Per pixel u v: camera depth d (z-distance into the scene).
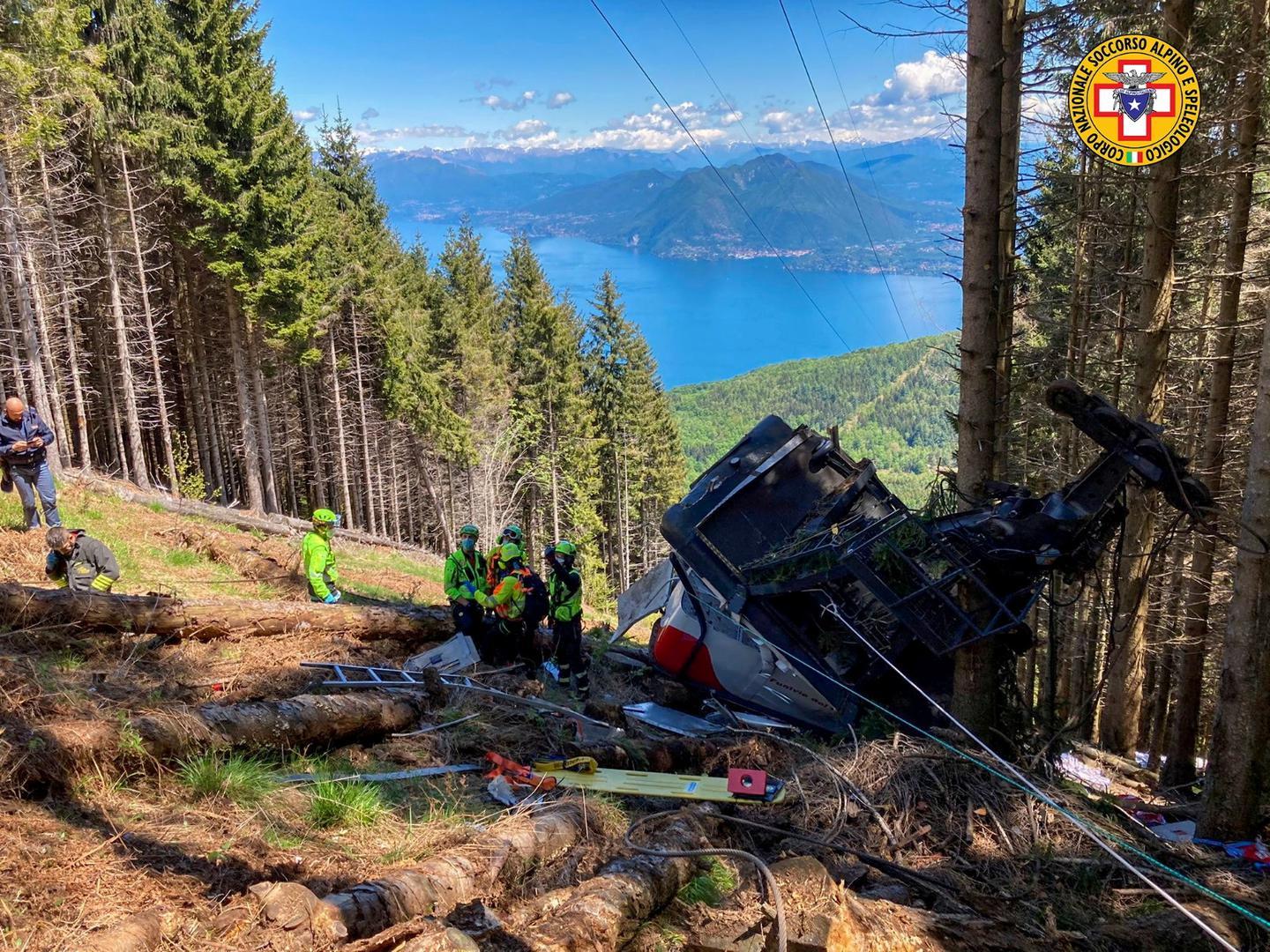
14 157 19.56
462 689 7.45
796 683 7.93
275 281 28.67
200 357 34.84
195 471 35.69
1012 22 8.90
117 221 28.25
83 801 4.00
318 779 4.86
